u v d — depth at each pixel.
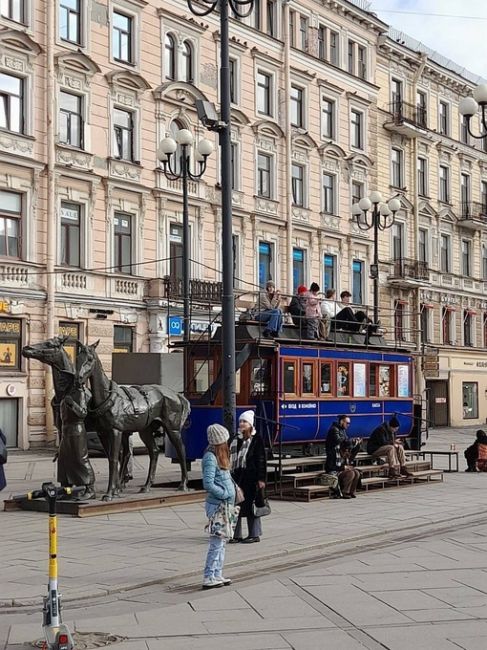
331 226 49.06
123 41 38.62
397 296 54.59
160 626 9.41
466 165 62.56
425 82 58.28
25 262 33.88
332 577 11.87
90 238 36.50
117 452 18.22
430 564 12.82
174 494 18.89
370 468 23.05
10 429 33.53
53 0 35.22
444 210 59.44
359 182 51.59
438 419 57.75
